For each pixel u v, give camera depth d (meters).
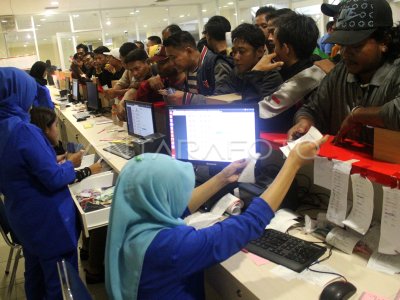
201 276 1.19
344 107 1.45
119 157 2.52
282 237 1.35
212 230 1.04
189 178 1.08
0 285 2.66
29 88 2.01
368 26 1.19
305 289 1.09
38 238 1.93
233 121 1.69
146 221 1.05
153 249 1.00
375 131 1.16
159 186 1.03
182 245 0.99
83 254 2.84
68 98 6.62
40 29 11.92
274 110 1.69
